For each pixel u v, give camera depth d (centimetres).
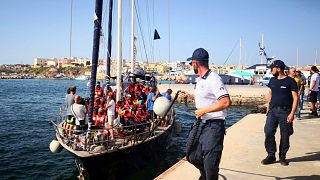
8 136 1859
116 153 924
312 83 1382
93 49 958
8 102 4388
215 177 389
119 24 1294
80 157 866
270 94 667
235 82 6656
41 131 2050
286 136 648
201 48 400
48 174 1162
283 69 656
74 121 1084
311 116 1384
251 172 609
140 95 1448
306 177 575
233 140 899
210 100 391
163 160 1255
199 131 394
